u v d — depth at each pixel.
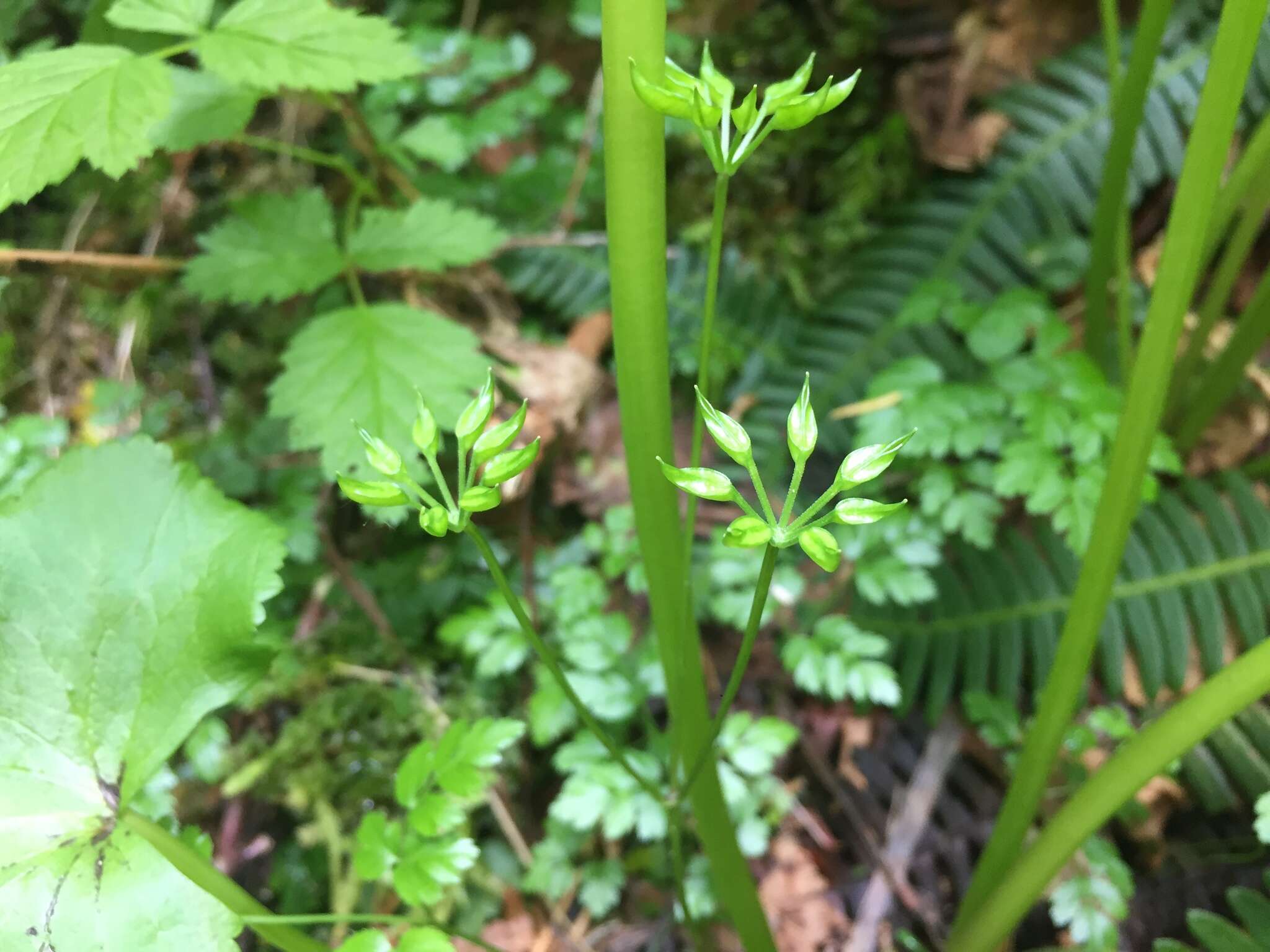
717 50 0.30
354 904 0.19
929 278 0.27
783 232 0.29
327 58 0.17
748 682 0.23
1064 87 0.27
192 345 0.27
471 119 0.27
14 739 0.12
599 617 0.19
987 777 0.21
